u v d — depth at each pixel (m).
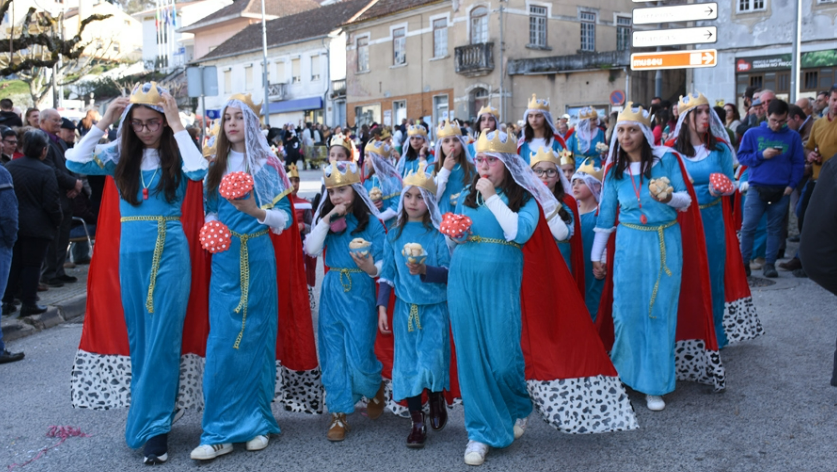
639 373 4.65
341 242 4.42
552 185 5.04
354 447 4.20
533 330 4.02
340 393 4.25
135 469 3.95
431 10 31.64
